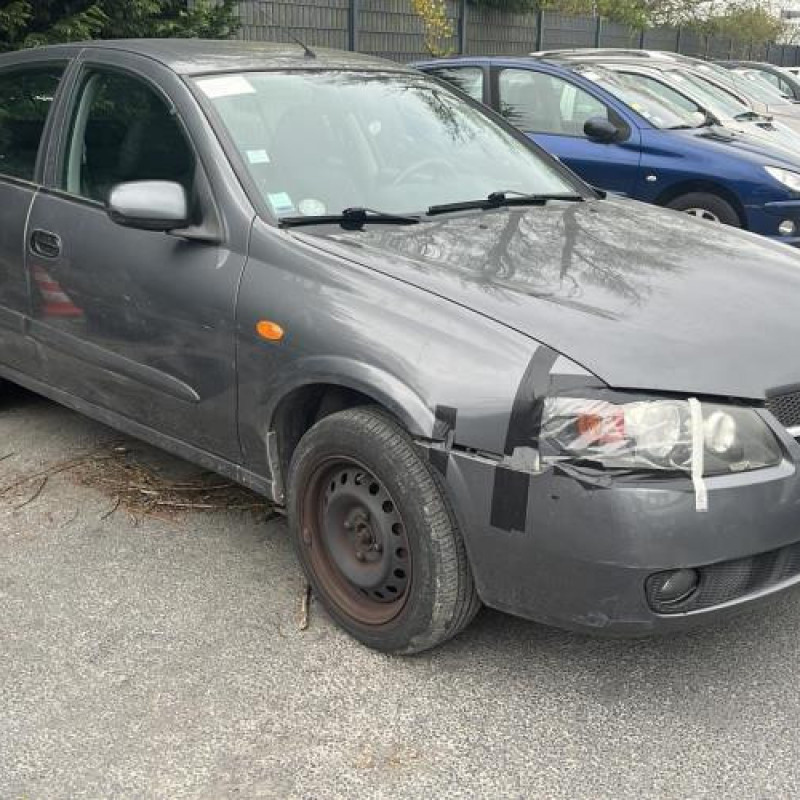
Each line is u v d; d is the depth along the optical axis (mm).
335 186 3486
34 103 4215
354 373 2812
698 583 2529
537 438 2514
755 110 9430
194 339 3322
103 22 7230
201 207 3359
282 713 2740
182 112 3496
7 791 2441
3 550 3633
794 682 2879
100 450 4520
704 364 2570
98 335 3727
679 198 7652
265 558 3580
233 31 8328
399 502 2768
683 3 26797
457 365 2654
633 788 2455
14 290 4141
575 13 20172
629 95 8023
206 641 3074
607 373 2502
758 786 2461
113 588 3377
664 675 2914
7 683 2859
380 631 2953
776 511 2520
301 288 3023
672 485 2441
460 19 14719
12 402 5039
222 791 2443
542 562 2561
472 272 2951
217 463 3465
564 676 2908
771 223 7293
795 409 2645
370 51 12617
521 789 2455
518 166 4094
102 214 3713
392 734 2658
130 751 2586
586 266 3064
